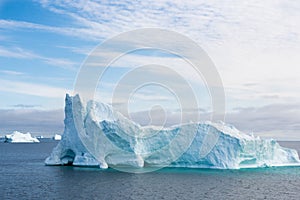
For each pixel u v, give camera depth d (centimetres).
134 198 5288
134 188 5988
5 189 5922
